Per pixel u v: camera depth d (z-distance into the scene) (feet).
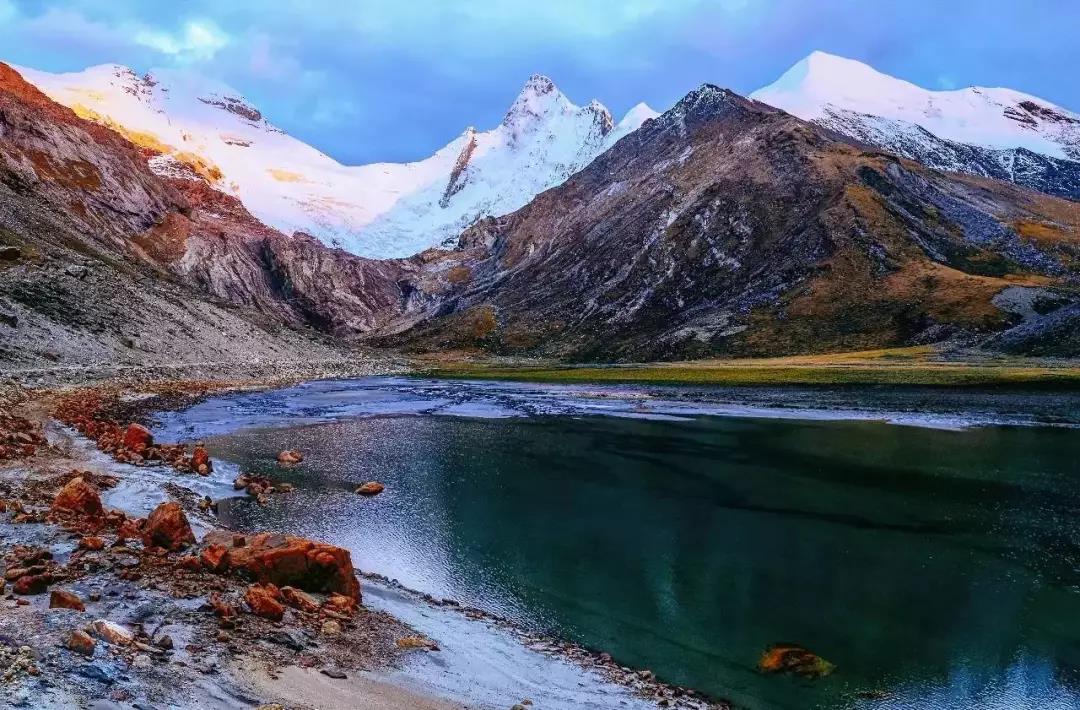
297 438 153.58
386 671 43.11
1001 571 75.00
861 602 66.23
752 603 65.62
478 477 116.78
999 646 57.52
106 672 33.24
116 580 49.06
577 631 58.80
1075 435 165.37
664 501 102.73
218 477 109.09
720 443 154.51
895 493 108.78
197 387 237.45
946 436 164.86
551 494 105.91
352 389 286.25
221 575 54.03
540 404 235.61
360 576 66.74
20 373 181.98
